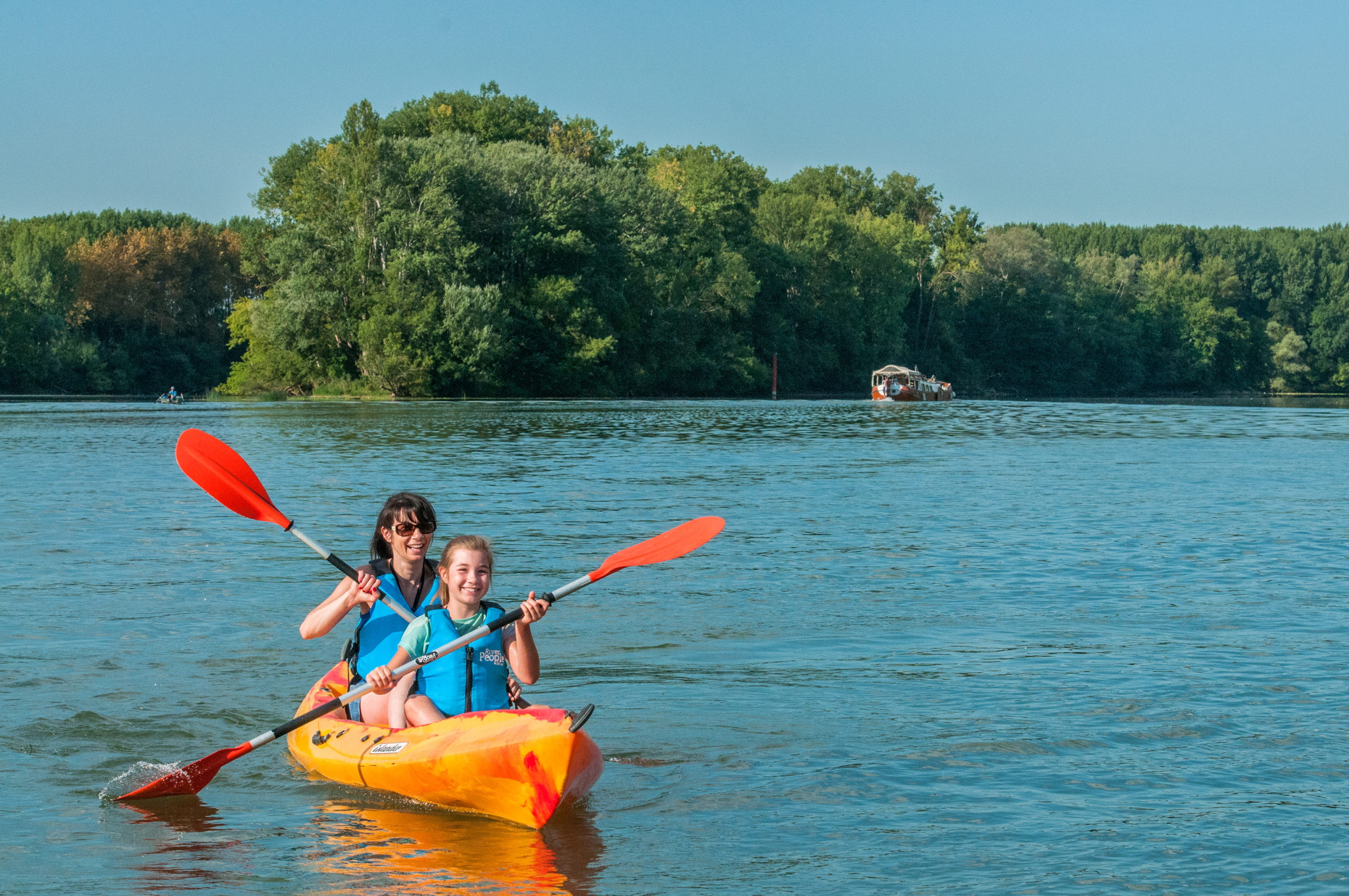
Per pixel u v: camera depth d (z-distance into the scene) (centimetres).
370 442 2645
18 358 6856
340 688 581
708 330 7025
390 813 483
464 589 538
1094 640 765
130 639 763
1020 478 1878
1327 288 11125
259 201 6538
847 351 8288
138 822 470
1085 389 9944
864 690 648
